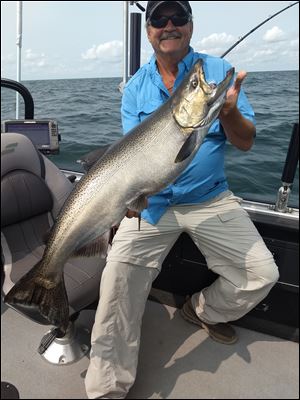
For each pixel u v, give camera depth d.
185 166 1.49
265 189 3.88
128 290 1.84
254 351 2.15
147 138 1.47
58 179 2.25
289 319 2.26
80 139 4.93
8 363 2.00
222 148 2.08
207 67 2.06
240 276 2.02
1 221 1.91
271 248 2.21
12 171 1.99
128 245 1.90
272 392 1.88
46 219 2.18
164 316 2.45
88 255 1.58
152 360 2.07
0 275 2.02
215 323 2.21
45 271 1.55
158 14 1.89
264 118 5.82
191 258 2.47
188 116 1.40
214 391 1.88
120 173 1.49
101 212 1.52
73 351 2.04
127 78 2.56
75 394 1.83
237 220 2.06
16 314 2.37
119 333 1.80
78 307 1.82
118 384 1.76
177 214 2.08
